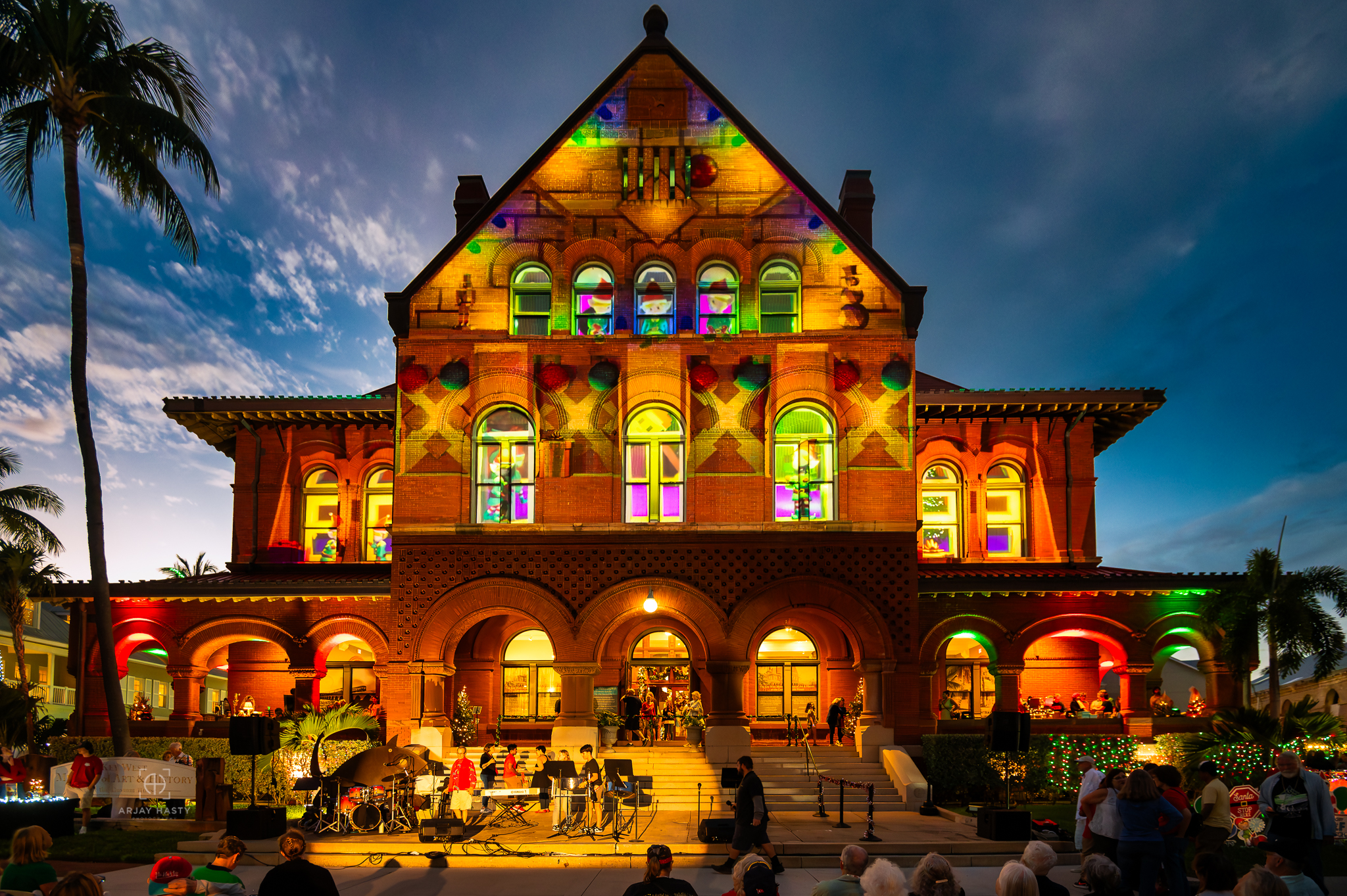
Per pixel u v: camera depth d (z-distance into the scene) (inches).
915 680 984.3
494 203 1048.8
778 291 1045.2
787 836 738.8
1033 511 1235.9
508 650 1133.1
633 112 1061.1
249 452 1251.8
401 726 977.5
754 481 1006.4
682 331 1029.2
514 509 1016.9
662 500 1015.6
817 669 1149.1
